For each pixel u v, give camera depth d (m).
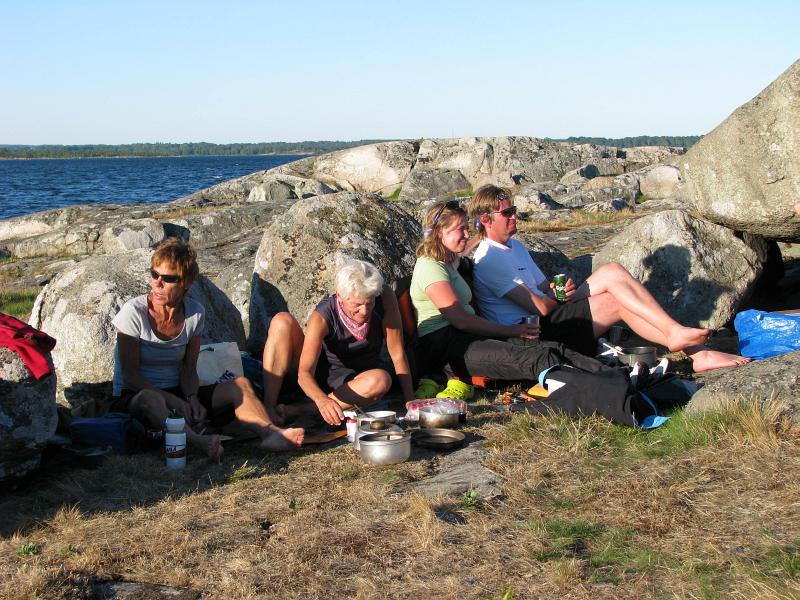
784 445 4.70
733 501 4.14
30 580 3.64
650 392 5.93
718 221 8.95
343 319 6.10
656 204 23.30
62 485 4.90
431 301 6.89
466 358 6.69
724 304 8.65
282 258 7.91
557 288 7.04
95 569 3.83
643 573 3.51
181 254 5.69
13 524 4.41
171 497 4.74
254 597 3.50
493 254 7.27
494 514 4.19
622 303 6.98
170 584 3.68
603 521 4.05
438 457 5.23
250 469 5.11
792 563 3.42
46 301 7.32
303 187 35.62
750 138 8.18
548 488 4.52
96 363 6.91
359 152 39.50
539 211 23.41
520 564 3.66
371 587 3.52
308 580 3.63
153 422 5.61
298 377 6.01
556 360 6.40
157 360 5.95
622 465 4.75
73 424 5.64
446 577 3.56
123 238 22.27
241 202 33.12
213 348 6.26
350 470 5.04
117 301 7.09
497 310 7.27
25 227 28.42
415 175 37.16
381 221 8.26
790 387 5.23
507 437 5.37
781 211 8.15
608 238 16.00
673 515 4.03
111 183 88.25
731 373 5.58
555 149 38.22
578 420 5.54
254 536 4.11
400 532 4.05
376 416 5.65
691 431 5.02
